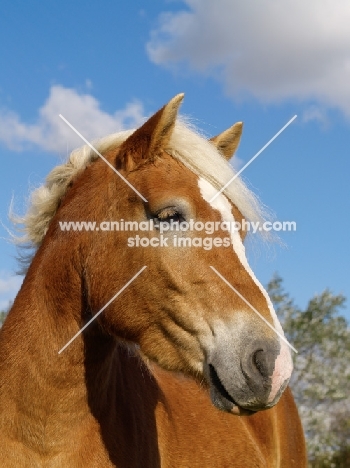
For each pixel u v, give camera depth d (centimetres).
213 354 155
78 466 164
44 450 163
